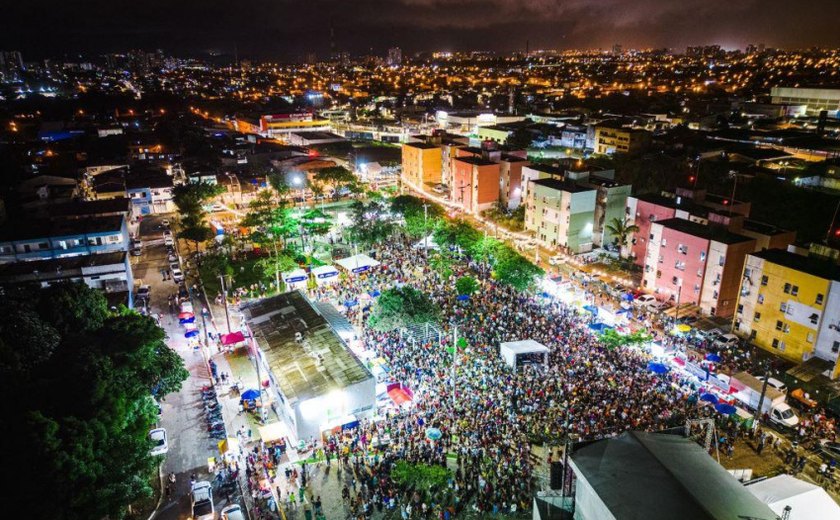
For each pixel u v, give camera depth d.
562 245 109.88
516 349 63.84
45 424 39.81
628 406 54.50
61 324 61.72
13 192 131.00
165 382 56.84
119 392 47.66
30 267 81.56
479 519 43.72
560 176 119.00
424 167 157.38
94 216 104.88
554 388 58.34
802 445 54.44
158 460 45.84
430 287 86.38
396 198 122.94
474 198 134.50
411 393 58.09
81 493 39.56
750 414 58.25
